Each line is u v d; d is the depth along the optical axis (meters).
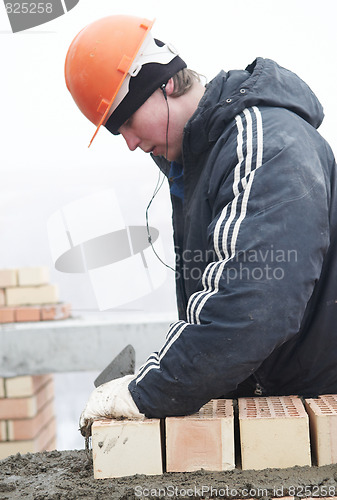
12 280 9.53
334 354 2.81
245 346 2.35
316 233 2.46
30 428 8.16
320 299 2.78
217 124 2.78
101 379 3.11
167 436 2.46
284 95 2.85
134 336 7.89
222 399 2.88
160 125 3.01
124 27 3.02
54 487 2.45
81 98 3.10
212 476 2.39
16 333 7.95
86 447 2.68
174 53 3.02
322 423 2.44
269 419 2.44
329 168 2.84
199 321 2.43
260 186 2.47
